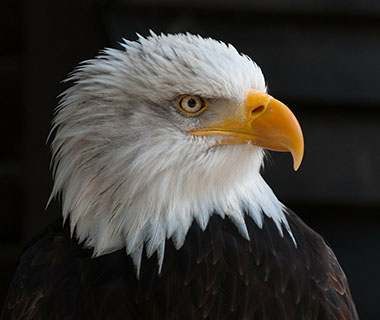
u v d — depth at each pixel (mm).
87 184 4016
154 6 4273
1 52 4488
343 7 4285
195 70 3996
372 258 4277
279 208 4051
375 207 4285
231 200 4027
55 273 4020
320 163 4273
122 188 4008
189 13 4277
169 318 3992
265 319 4000
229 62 4008
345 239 4285
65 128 4020
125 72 4004
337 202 4273
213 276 4004
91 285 4004
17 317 4023
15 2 4484
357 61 4285
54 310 4004
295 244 4035
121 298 3998
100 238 4016
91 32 4363
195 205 4020
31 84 4398
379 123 4289
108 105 4008
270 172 4270
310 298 4016
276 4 4281
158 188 4008
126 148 4004
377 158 4277
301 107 4285
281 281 4012
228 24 4281
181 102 4004
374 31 4297
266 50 4277
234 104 4012
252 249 4016
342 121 4289
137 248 4008
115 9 4270
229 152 4016
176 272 4004
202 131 4012
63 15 4375
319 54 4281
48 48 4383
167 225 4012
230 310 3998
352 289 4270
